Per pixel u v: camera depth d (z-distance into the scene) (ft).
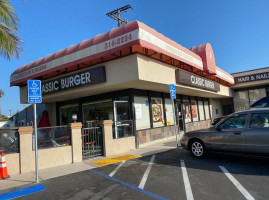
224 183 15.72
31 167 22.77
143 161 24.59
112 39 27.37
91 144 28.71
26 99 41.63
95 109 40.37
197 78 42.24
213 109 69.72
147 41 26.37
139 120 36.14
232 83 61.93
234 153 20.95
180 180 17.02
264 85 64.59
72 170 22.34
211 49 45.70
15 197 15.70
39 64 36.17
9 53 23.93
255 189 14.28
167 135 42.68
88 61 31.50
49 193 16.02
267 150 18.48
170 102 46.93
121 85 31.40
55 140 25.16
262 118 19.49
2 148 21.89
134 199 13.87
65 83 34.47
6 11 22.99
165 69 33.30
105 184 17.21
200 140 24.04
